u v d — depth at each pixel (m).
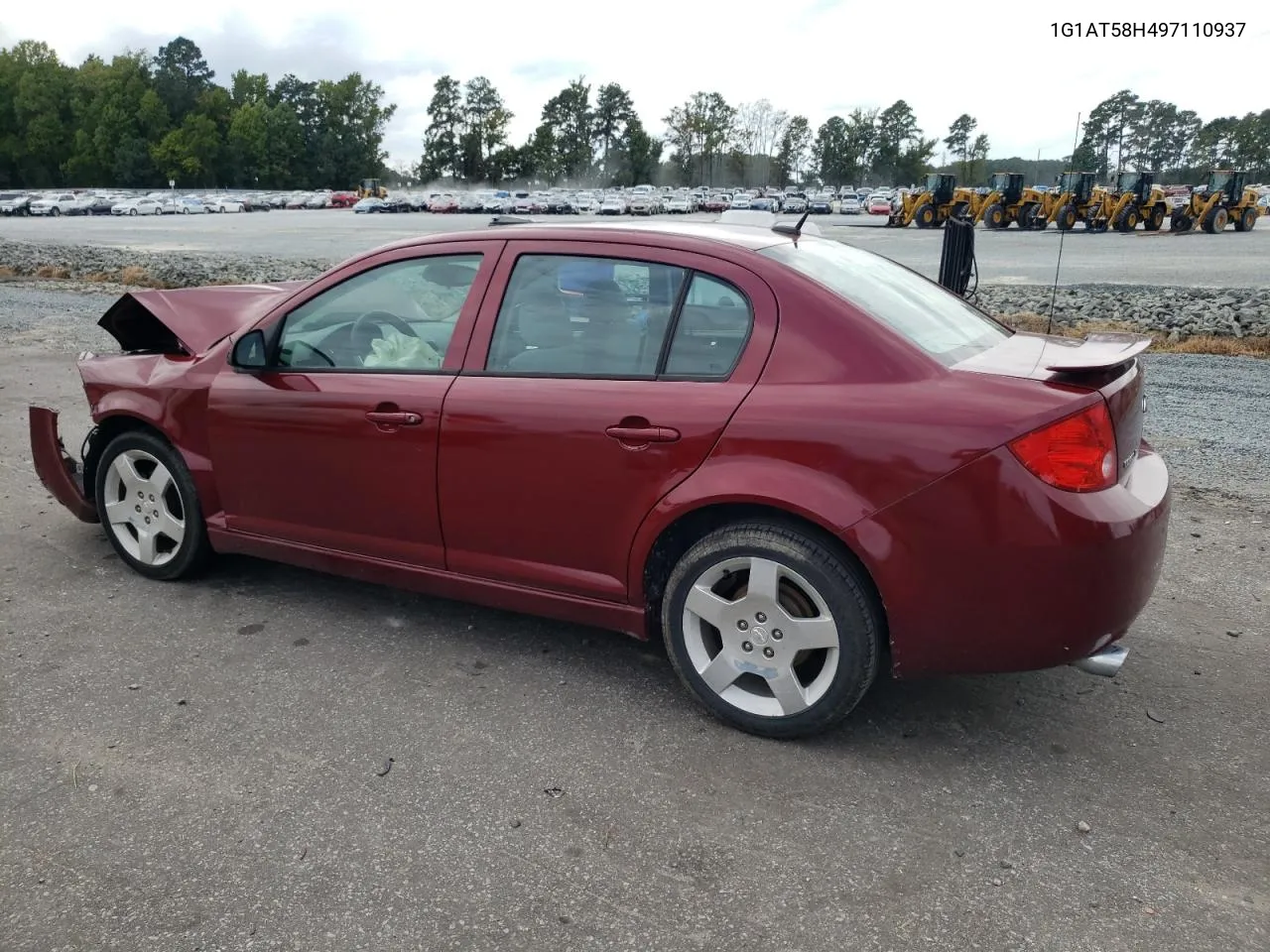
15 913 2.37
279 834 2.67
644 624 3.34
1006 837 2.68
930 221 41.19
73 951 2.26
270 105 140.12
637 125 145.25
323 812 2.77
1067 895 2.44
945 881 2.50
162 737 3.15
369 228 44.12
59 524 5.20
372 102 144.38
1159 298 13.91
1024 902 2.42
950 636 2.87
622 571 3.29
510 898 2.43
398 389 3.57
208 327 4.32
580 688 3.50
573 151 144.12
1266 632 3.97
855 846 2.64
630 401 3.15
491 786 2.90
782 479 2.92
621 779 2.94
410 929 2.33
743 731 3.20
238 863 2.56
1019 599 2.77
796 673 3.14
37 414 4.59
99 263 22.23
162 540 4.43
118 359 4.47
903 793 2.88
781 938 2.30
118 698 3.40
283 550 4.03
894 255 24.27
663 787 2.90
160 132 128.00
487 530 3.49
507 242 3.52
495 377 3.42
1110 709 3.38
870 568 2.86
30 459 6.45
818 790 2.89
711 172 136.62
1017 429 2.72
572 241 3.41
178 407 4.13
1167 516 2.98
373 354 3.73
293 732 3.19
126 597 4.27
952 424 2.77
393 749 3.10
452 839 2.66
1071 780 2.95
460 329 3.53
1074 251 26.55
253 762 3.02
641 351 3.23
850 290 3.20
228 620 4.05
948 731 3.23
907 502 2.80
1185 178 96.69
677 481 3.08
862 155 132.88
